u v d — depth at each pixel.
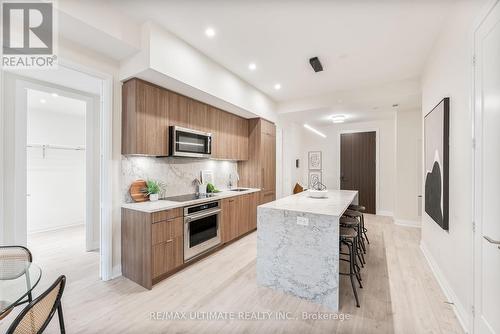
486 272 1.46
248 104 4.01
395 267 2.84
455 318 1.88
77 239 3.92
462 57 1.86
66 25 1.98
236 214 3.80
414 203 4.73
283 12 2.18
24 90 2.73
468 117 1.72
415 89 3.68
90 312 1.97
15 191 2.59
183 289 2.35
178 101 3.09
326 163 6.64
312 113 5.03
